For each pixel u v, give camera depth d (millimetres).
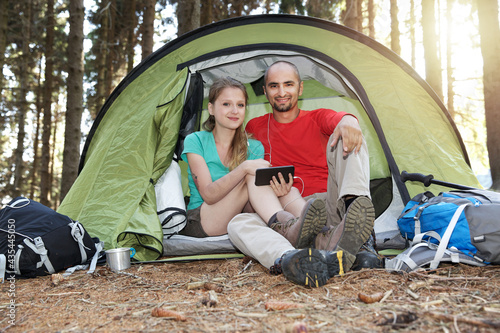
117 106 3246
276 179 2219
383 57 3100
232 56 3254
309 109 3855
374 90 3051
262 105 3910
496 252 1918
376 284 1723
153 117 2936
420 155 2879
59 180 15797
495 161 5871
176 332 1278
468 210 2025
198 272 2223
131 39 11883
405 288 1678
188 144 2566
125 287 1925
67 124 6473
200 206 2596
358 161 1987
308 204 1861
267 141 2885
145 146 2889
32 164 15062
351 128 1999
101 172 2932
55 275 2094
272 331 1253
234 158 2619
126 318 1453
